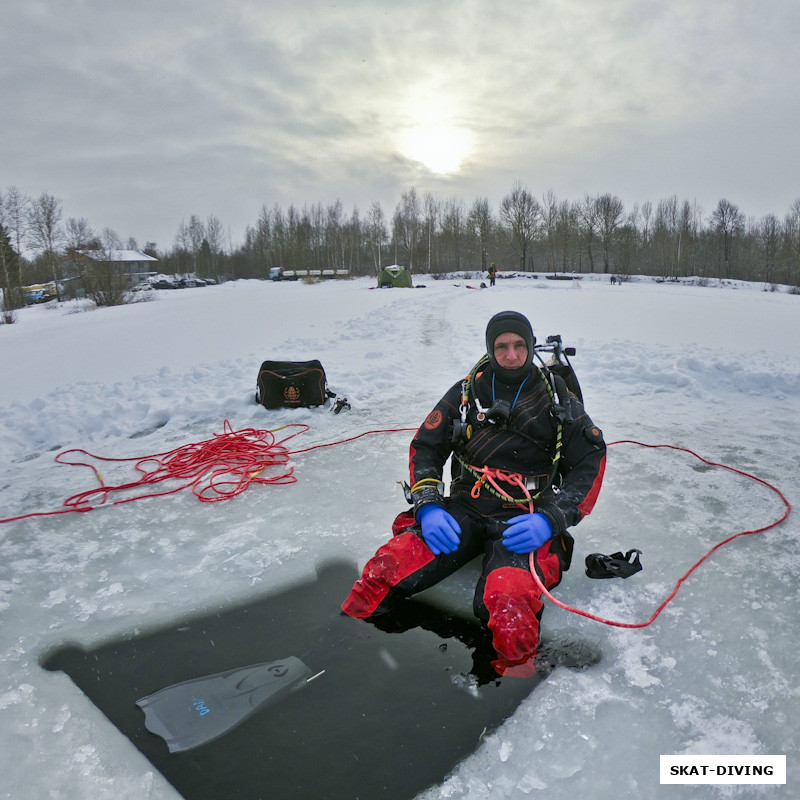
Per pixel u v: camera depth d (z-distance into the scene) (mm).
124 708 2203
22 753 2002
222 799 1820
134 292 28188
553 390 2732
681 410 5574
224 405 6066
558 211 69562
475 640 2527
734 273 66688
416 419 5566
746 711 2055
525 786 1812
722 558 3018
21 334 14500
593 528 3377
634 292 28281
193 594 2926
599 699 2129
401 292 27266
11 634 2641
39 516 3838
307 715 2131
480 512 2764
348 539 3395
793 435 4805
